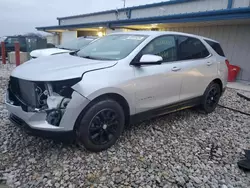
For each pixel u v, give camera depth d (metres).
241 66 8.93
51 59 3.16
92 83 2.56
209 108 4.54
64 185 2.20
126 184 2.28
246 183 2.44
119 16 15.34
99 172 2.43
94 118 2.66
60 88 2.54
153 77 3.19
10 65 11.05
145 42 3.24
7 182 2.20
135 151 2.90
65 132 2.50
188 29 10.68
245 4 8.51
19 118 2.62
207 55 4.30
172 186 2.30
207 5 10.01
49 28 19.66
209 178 2.48
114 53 3.20
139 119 3.23
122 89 2.81
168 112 3.69
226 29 9.22
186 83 3.78
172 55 3.62
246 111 4.94
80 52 3.68
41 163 2.52
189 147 3.12
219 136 3.56
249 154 2.93
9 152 2.71
